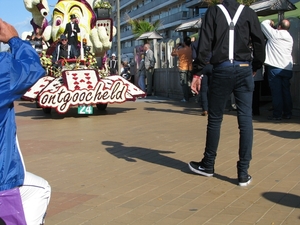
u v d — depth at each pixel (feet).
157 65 64.59
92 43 45.09
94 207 15.02
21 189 9.49
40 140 27.91
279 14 35.76
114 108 45.60
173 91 57.16
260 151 22.11
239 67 16.28
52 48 43.60
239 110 16.63
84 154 23.31
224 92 16.74
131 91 39.19
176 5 206.39
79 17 44.96
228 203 14.87
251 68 16.57
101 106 43.60
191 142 25.23
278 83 31.81
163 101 52.42
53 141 27.40
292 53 35.04
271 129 28.19
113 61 83.10
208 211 14.20
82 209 14.85
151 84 63.57
